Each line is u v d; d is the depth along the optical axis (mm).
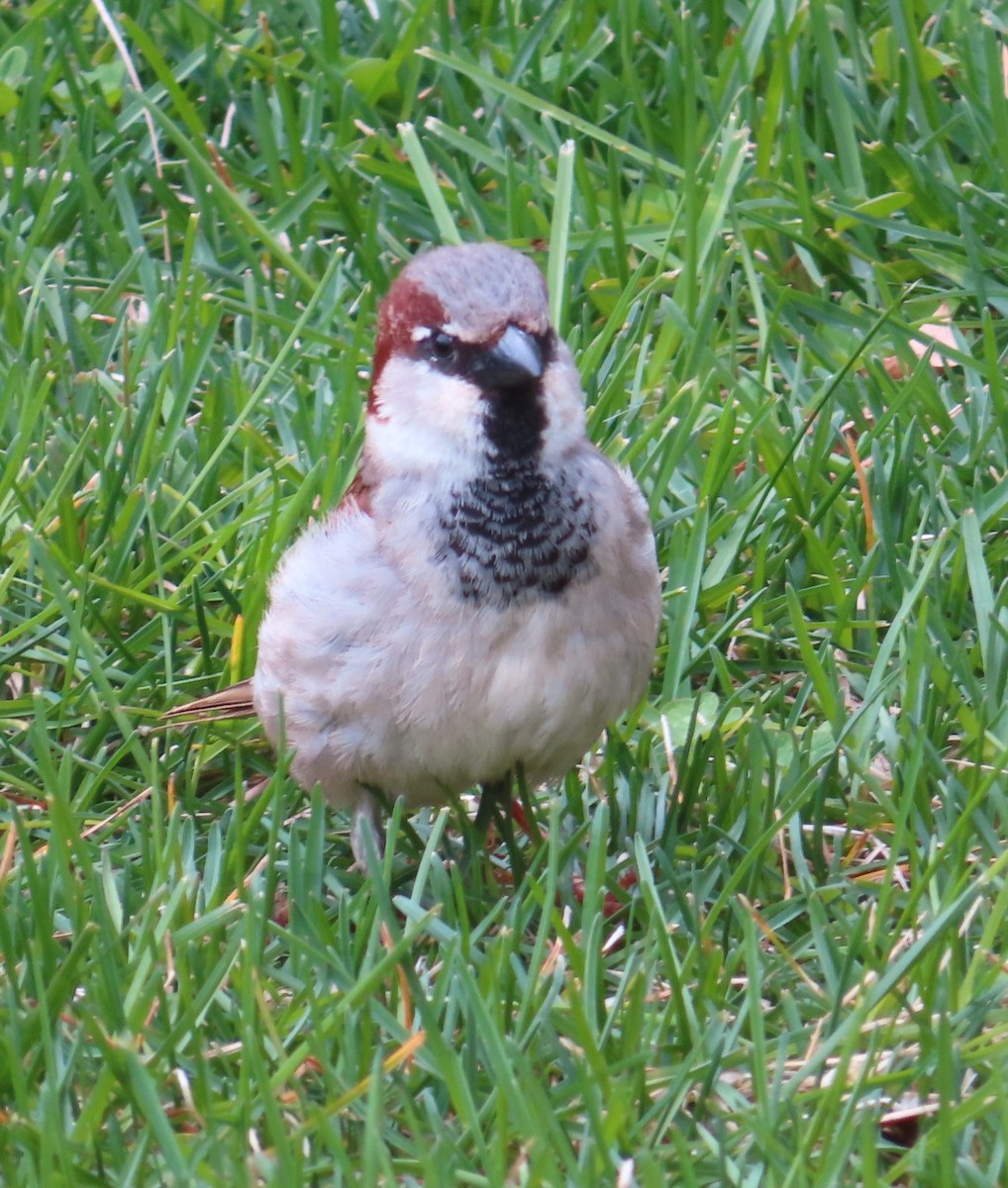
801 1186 5328
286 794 7953
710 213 10156
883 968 6215
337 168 11086
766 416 9062
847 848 7383
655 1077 5957
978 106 10805
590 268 10539
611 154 10234
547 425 6777
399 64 11422
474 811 8023
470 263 6918
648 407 9672
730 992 6617
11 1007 5992
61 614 8227
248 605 8289
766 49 11578
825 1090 5695
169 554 8828
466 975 5828
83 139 11102
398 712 6816
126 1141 5793
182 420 9516
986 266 10227
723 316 10406
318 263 10727
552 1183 5293
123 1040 5938
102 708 7973
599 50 11453
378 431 6969
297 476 9203
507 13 11641
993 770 6812
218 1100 5863
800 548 8797
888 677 7695
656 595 7117
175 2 12312
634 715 8016
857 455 8852
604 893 7039
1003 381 9281
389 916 6547
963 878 6512
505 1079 5512
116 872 7375
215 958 6473
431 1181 5262
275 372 9359
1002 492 8703
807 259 10422
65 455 9281
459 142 10977
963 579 8344
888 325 9672
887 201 10461
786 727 7879
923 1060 5844
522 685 6758
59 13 11758
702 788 7820
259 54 11656
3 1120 5699
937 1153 5566
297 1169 5305
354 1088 5551
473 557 6695
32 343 9867
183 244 10969
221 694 7773
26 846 6461
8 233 10578
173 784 7824
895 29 11133
